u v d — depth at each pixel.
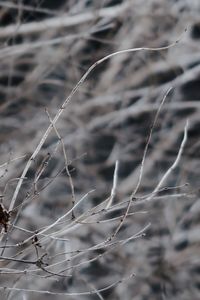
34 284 8.71
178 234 10.98
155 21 11.48
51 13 10.95
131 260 10.46
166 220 10.86
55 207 10.05
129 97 11.39
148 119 11.61
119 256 10.32
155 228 10.68
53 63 11.12
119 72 11.62
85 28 11.16
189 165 11.26
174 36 11.45
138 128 11.57
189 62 11.71
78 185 10.55
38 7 10.96
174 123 11.64
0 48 10.98
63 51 11.13
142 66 11.56
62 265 8.15
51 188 10.16
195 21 11.50
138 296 10.65
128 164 11.30
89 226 9.63
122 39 11.36
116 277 10.31
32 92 11.22
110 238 5.96
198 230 11.09
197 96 12.23
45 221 9.69
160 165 11.22
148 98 11.52
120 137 11.35
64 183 10.38
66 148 10.70
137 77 11.50
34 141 10.20
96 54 11.24
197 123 11.62
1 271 5.90
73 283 9.62
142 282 10.69
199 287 10.97
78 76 11.32
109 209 5.99
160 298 10.74
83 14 11.06
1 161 9.75
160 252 10.84
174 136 11.44
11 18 11.35
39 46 11.02
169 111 11.67
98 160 11.22
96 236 9.75
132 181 10.79
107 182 10.89
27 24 10.95
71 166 10.63
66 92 11.14
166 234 10.82
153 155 11.16
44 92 11.29
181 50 11.56
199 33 11.78
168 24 11.51
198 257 10.91
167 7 11.42
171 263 10.80
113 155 11.20
